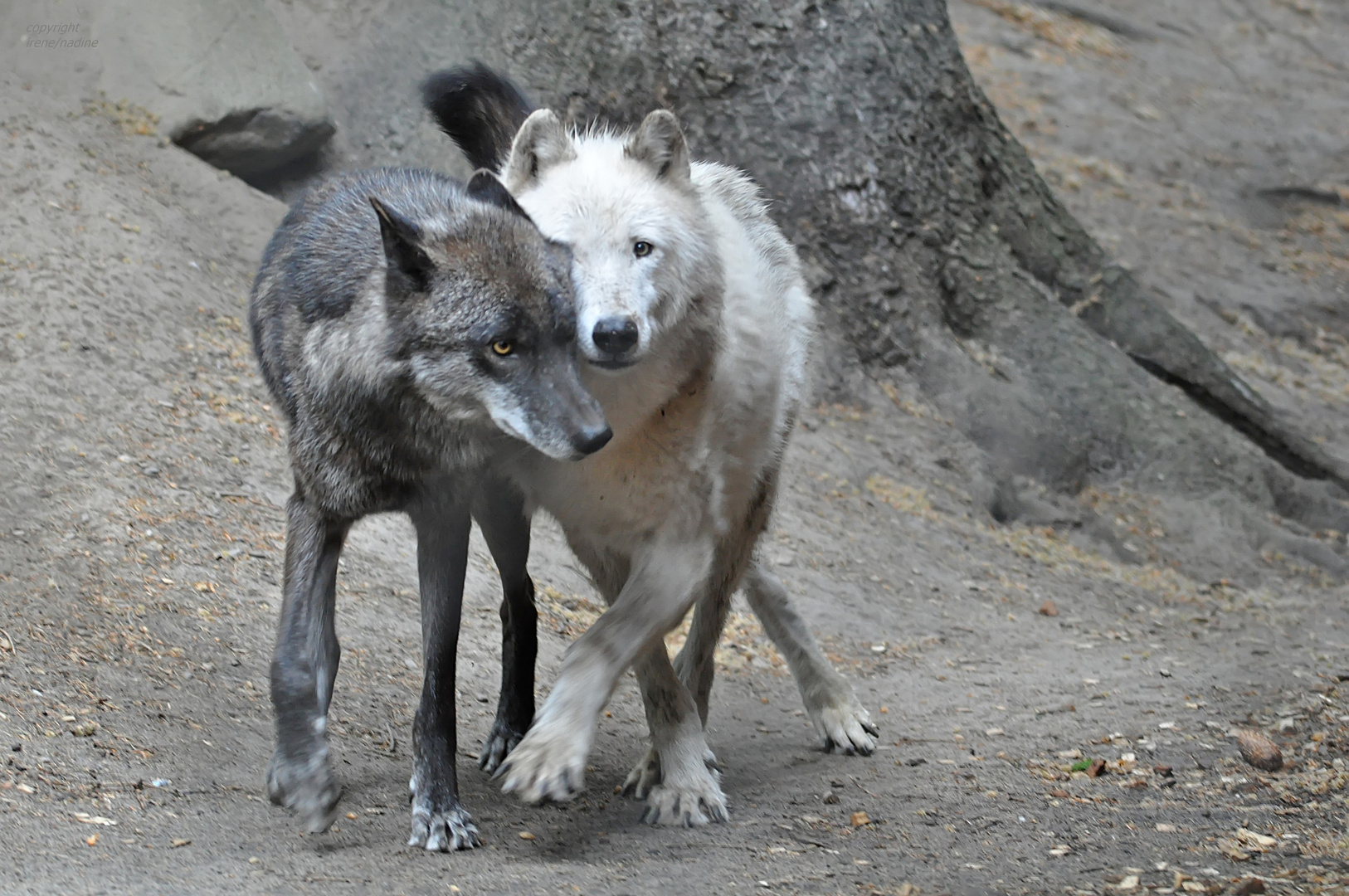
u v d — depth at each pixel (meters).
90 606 8.68
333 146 18.56
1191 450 20.02
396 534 11.62
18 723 6.90
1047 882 5.95
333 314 6.11
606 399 6.52
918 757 8.94
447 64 19.31
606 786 8.06
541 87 19.53
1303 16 44.97
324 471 6.20
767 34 20.08
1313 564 18.78
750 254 7.80
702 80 19.95
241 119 16.98
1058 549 17.17
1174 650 13.06
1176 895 5.63
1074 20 41.56
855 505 16.17
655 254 6.52
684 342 6.76
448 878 5.87
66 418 11.33
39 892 5.18
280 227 7.05
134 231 14.40
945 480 17.84
